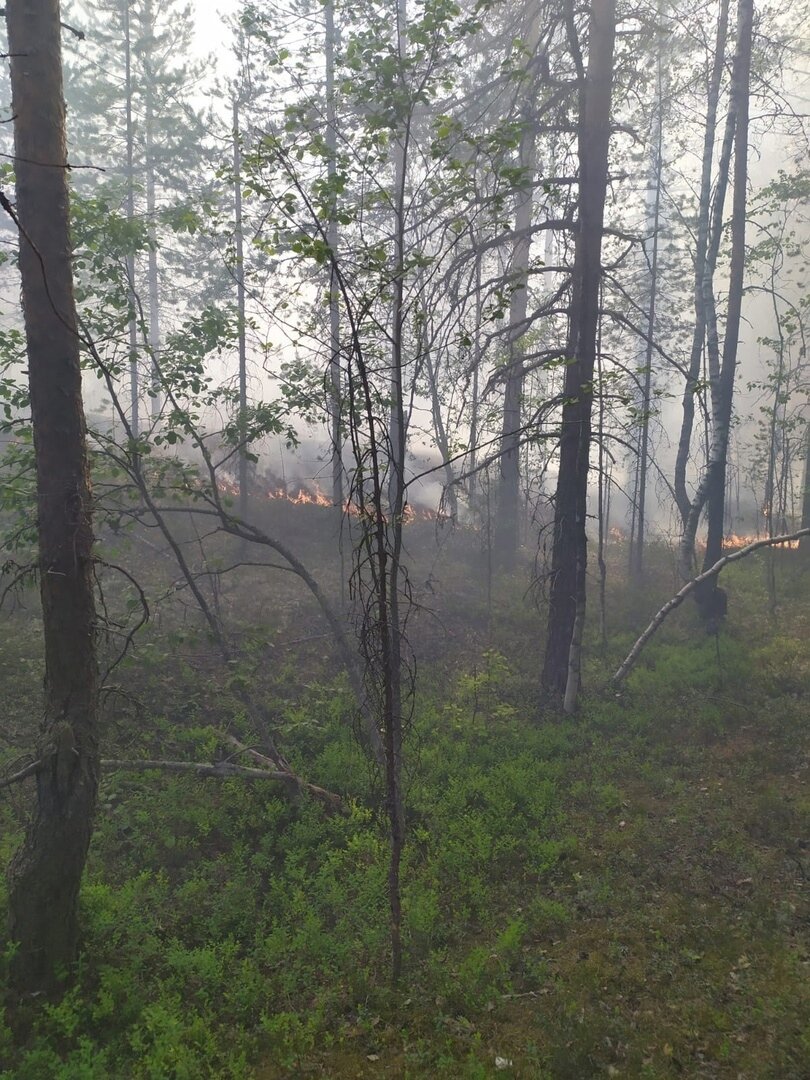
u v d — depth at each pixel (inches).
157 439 393.7
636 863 326.0
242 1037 226.5
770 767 405.4
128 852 335.6
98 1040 226.7
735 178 634.8
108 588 593.3
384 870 315.0
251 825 359.9
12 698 421.1
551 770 413.4
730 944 263.9
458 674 549.6
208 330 416.2
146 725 427.5
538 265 492.1
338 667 525.7
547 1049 219.1
